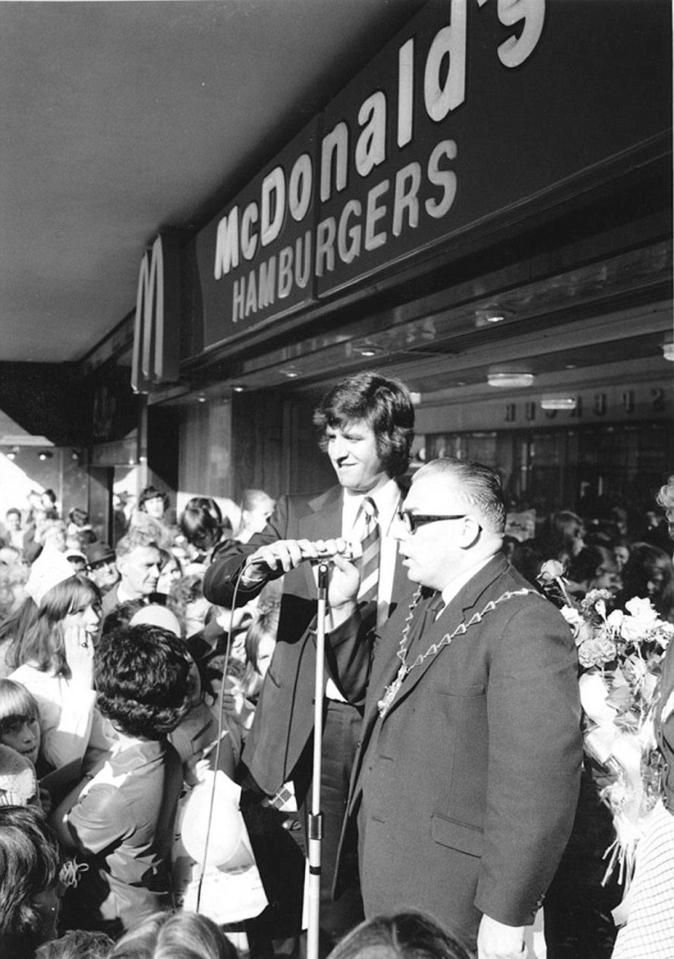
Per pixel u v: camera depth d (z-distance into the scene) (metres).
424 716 1.95
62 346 12.98
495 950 1.74
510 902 1.74
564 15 2.52
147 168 5.45
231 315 5.55
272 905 3.09
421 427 9.22
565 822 1.78
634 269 3.20
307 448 8.41
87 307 9.82
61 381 15.12
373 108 3.72
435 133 3.22
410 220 3.40
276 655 2.55
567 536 6.84
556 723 1.79
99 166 5.42
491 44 2.88
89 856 2.35
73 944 1.63
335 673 2.43
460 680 1.91
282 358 6.00
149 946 1.42
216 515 7.68
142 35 3.84
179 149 5.13
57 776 2.98
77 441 15.16
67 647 3.08
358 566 2.47
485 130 2.91
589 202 2.63
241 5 3.57
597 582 6.01
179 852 2.64
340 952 1.25
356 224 3.87
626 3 2.27
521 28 2.72
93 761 3.12
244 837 2.69
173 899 2.59
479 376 6.62
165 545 7.31
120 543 4.70
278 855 3.41
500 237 3.00
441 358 5.66
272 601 3.50
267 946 2.85
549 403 7.71
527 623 1.88
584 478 7.49
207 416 9.52
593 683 2.21
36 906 1.75
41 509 12.55
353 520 2.52
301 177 4.46
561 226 3.05
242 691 3.56
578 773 1.81
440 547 2.01
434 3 3.23
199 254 6.30
